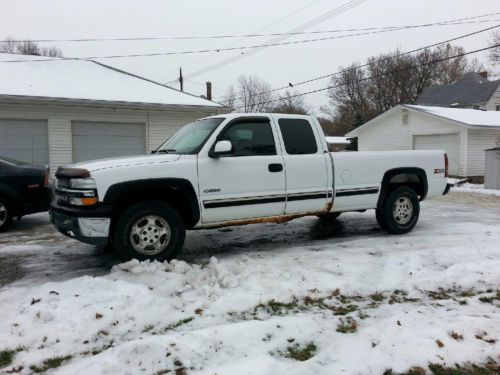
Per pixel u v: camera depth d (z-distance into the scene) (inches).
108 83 612.4
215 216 222.1
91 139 559.8
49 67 628.1
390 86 2164.1
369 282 191.5
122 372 120.7
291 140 244.4
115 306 159.3
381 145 1077.1
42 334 142.0
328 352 131.3
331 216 344.2
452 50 2139.5
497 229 297.6
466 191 626.8
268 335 141.3
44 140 533.6
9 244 274.5
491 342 138.9
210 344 134.5
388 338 137.8
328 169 252.1
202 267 211.9
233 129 228.7
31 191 322.3
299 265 210.7
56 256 244.1
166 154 221.6
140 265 196.9
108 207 198.8
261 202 232.2
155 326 149.1
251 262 211.3
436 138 927.0
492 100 1491.1
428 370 123.4
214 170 219.1
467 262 216.1
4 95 485.4
